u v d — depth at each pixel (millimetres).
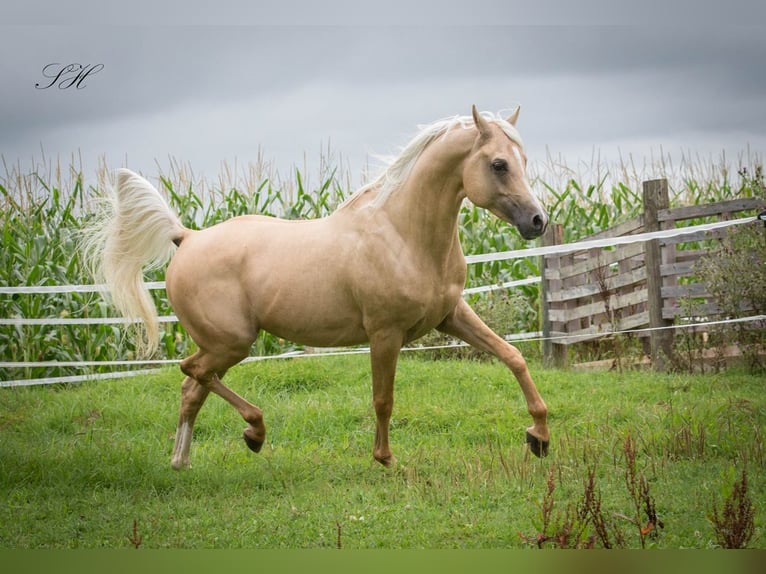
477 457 7625
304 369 12164
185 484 7566
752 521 5426
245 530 6262
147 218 8180
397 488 6973
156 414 10359
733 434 7902
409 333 7418
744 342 11617
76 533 6352
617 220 16531
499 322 13539
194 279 7691
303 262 7434
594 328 12961
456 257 7348
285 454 8414
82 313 13945
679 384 10820
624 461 7406
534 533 5871
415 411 9711
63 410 10625
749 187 14211
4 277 13812
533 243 15461
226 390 7883
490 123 6977
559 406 9750
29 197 15141
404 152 7199
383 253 7133
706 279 11750
